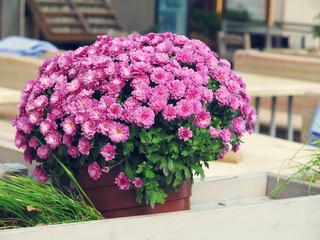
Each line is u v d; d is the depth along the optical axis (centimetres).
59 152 162
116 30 916
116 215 164
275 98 375
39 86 165
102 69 161
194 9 1142
